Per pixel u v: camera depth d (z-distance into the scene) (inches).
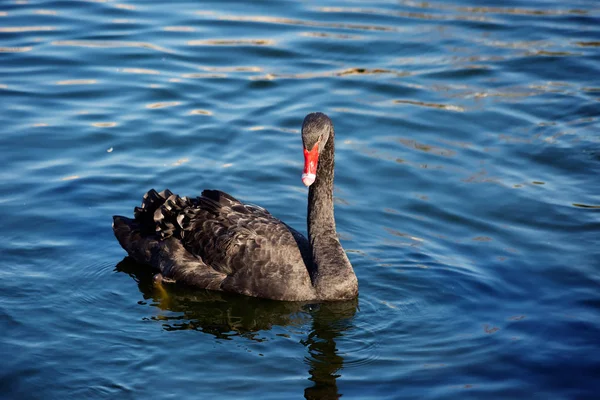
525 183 595.2
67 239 528.4
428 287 487.2
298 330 449.1
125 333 438.0
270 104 695.7
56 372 399.9
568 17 852.0
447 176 604.7
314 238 487.8
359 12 856.9
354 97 707.4
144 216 520.7
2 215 544.7
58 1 861.2
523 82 732.7
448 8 871.1
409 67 755.4
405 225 553.9
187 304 476.4
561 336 434.9
